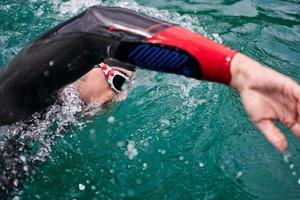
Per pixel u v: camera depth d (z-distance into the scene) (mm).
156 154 2188
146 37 1388
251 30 3309
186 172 2082
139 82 2709
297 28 3354
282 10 3631
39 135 1941
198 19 3455
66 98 2096
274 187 1989
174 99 2586
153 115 2461
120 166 2102
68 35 1624
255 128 2348
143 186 2008
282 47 3096
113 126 2340
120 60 1468
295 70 2822
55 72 1696
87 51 1571
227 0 3764
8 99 1806
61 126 2059
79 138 2188
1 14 3582
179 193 1979
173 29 1394
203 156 2174
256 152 2191
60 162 2031
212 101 2561
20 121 1848
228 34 3248
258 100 1215
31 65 1737
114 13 1521
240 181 2025
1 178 1768
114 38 1446
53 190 1916
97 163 2094
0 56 3043
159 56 1382
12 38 3277
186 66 1360
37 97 1806
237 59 1292
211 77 1342
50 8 3664
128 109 2488
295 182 2014
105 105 2309
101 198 1935
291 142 2234
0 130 1829
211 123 2395
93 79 2256
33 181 1889
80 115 2189
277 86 1193
